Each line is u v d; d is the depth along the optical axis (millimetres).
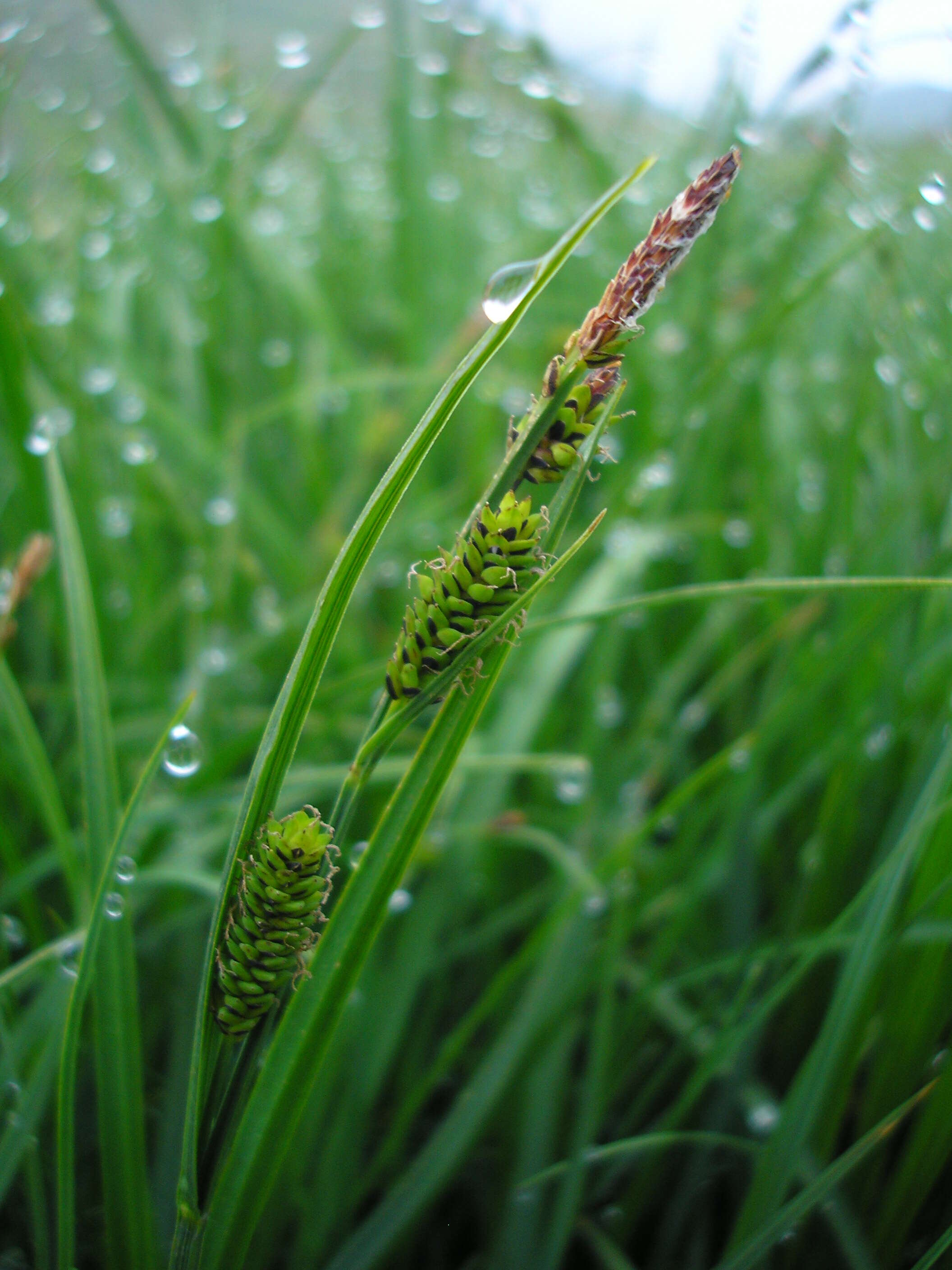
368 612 324
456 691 116
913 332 301
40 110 432
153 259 385
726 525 301
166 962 209
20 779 222
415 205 386
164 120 376
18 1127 141
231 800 211
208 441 309
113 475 329
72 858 160
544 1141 176
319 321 377
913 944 179
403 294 390
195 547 306
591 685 271
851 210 370
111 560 293
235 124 354
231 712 268
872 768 216
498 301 122
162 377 381
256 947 109
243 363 377
